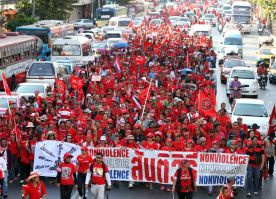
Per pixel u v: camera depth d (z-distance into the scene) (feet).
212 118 78.02
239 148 68.49
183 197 57.67
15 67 135.54
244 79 131.64
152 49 165.99
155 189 69.51
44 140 69.31
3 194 64.39
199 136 72.02
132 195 66.69
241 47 199.62
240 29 293.23
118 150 68.49
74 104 88.74
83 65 135.44
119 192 67.82
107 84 100.68
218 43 252.21
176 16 342.23
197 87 105.09
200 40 199.62
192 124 74.79
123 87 98.53
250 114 93.09
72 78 96.94
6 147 66.18
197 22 334.24
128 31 242.78
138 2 382.01
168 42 189.47
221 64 169.17
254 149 67.46
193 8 444.96
